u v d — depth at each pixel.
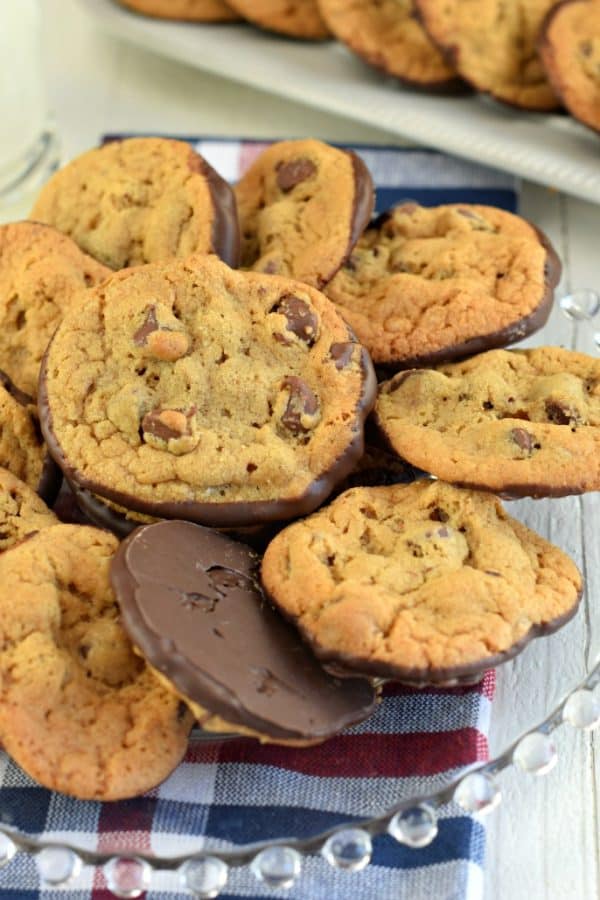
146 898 0.37
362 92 0.56
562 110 0.55
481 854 0.38
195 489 0.39
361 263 0.46
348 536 0.39
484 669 0.37
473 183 0.56
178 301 0.41
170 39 0.59
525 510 0.42
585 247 0.54
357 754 0.39
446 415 0.41
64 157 0.59
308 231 0.45
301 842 0.36
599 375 0.42
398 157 0.57
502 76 0.55
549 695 0.39
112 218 0.46
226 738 0.38
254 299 0.42
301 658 0.37
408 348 0.43
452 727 0.39
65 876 0.35
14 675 0.37
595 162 0.53
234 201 0.46
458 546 0.39
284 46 0.59
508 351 0.43
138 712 0.37
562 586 0.39
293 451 0.40
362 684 0.38
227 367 0.41
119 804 0.38
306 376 0.41
